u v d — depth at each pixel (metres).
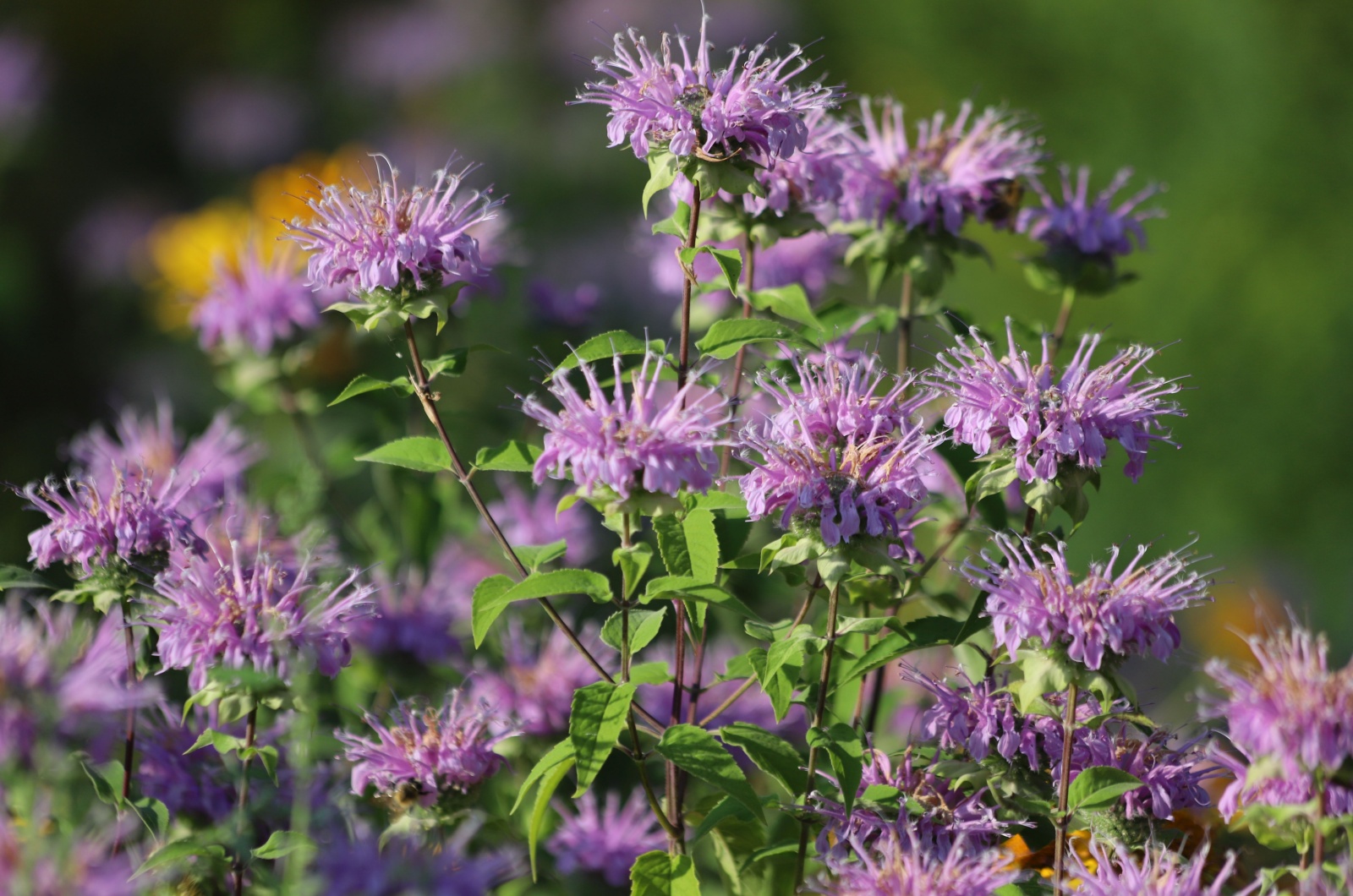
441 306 1.18
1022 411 1.15
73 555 1.19
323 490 1.34
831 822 1.16
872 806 1.15
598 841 1.23
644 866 1.16
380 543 1.35
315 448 1.44
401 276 1.18
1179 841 1.18
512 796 1.24
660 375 1.19
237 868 1.17
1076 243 1.30
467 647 1.33
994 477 1.16
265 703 1.17
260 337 1.36
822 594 1.21
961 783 1.16
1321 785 1.12
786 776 1.16
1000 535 1.15
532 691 1.27
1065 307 1.31
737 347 1.17
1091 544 2.47
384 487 1.34
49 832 1.17
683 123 1.16
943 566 1.33
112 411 2.24
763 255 1.33
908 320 1.28
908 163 1.27
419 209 1.18
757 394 1.24
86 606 1.24
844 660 1.20
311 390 1.38
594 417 1.13
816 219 1.25
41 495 1.21
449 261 1.17
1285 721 1.12
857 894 1.14
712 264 1.31
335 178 1.95
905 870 1.13
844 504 1.14
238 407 1.50
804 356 1.22
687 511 1.16
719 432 1.22
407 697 1.28
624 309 2.47
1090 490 2.48
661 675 1.16
